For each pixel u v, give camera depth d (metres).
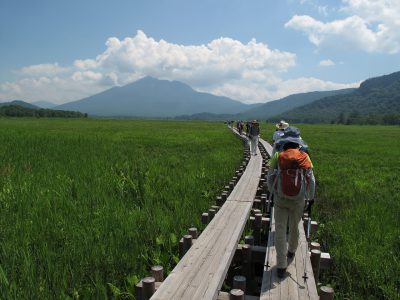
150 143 27.36
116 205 8.35
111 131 42.81
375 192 12.48
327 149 28.45
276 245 5.23
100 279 5.06
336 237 7.81
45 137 26.02
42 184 9.88
